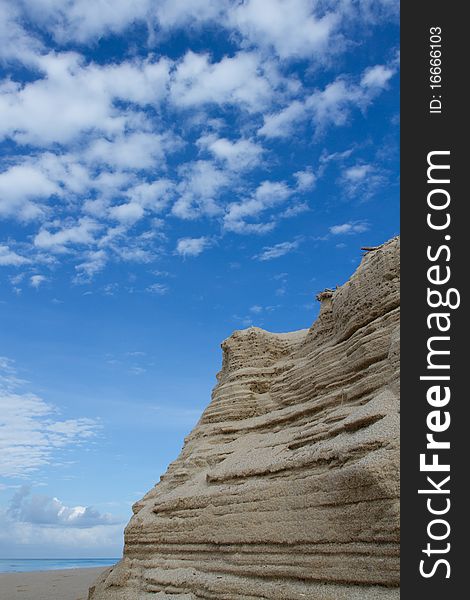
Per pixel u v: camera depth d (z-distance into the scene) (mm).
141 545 20609
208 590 16016
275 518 15141
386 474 12312
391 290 17750
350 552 12750
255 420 23094
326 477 13945
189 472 22375
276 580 14438
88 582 50375
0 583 52125
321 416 18766
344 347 19516
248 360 26344
